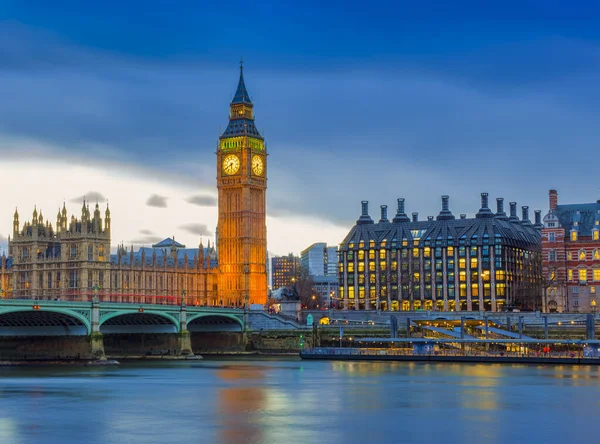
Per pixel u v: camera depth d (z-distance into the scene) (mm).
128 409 126125
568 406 127875
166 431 107812
